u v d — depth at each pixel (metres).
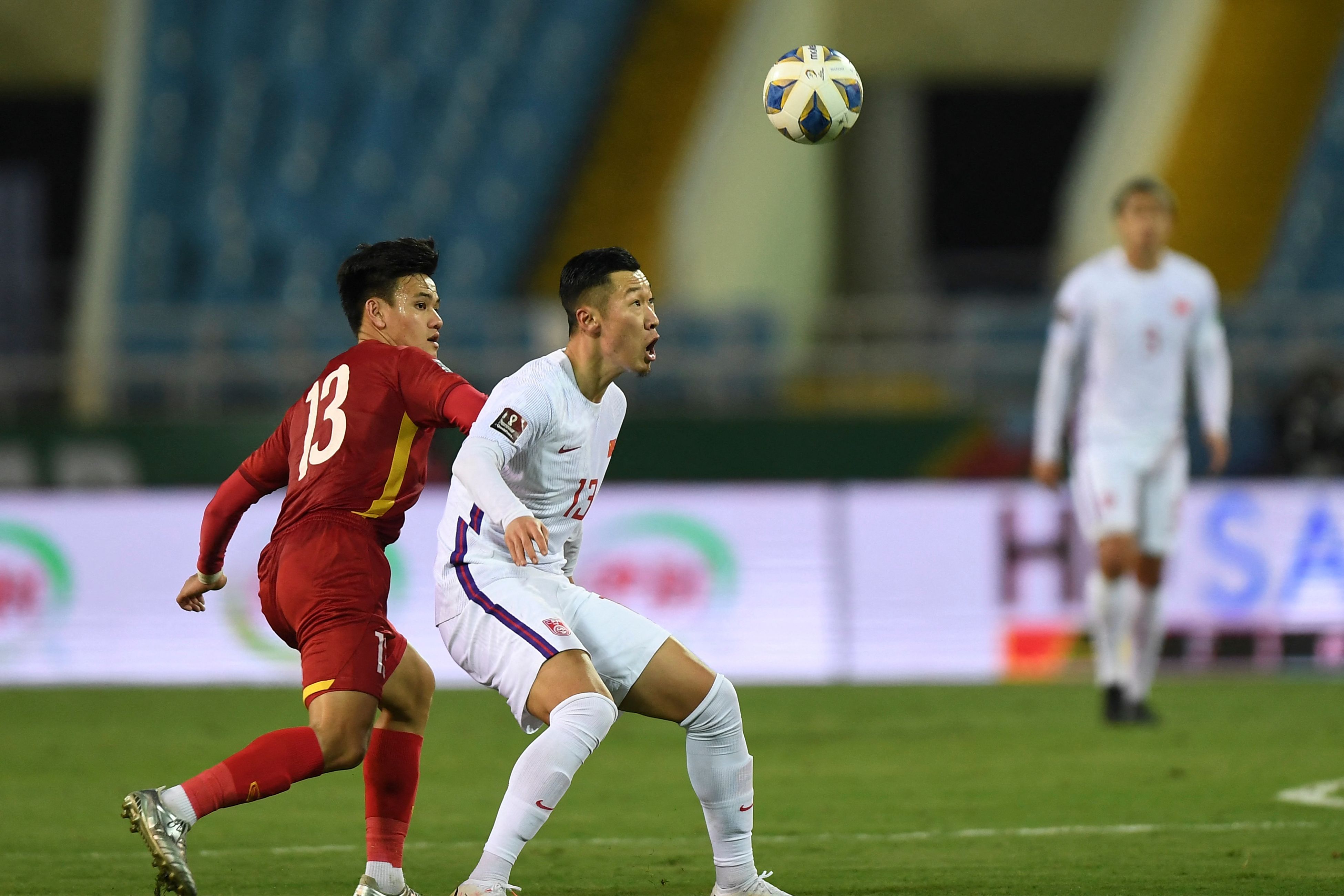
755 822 20.27
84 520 40.25
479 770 25.84
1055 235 76.31
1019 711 32.94
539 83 63.59
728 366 52.91
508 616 14.19
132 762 26.83
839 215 70.50
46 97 71.19
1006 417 45.00
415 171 61.38
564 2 64.81
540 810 13.63
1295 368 52.12
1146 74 65.94
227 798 13.34
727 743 14.66
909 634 40.41
